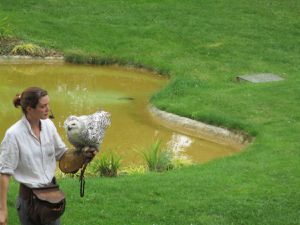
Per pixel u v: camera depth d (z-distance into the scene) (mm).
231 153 18484
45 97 7723
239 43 31453
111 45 30938
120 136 19531
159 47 30750
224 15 35000
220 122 20141
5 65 28438
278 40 32156
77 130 7625
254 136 18969
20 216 7887
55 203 7613
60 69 28328
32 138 7781
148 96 24594
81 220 11094
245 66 28562
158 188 13133
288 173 14562
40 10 34500
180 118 20953
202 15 34875
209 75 27188
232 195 12859
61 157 8039
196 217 11508
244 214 11680
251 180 14031
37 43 30578
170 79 26875
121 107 22828
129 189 12961
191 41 31500
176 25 33375
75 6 35469
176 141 19359
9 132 7711
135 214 11555
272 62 29297
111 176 15039
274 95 22719
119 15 34562
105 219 11234
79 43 31031
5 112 21234
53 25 32656
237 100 22172
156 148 16500
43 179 7840
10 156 7680
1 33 30812
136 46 30797
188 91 23766
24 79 26281
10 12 33875
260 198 12680
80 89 25172
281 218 11516
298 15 35531
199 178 14117
